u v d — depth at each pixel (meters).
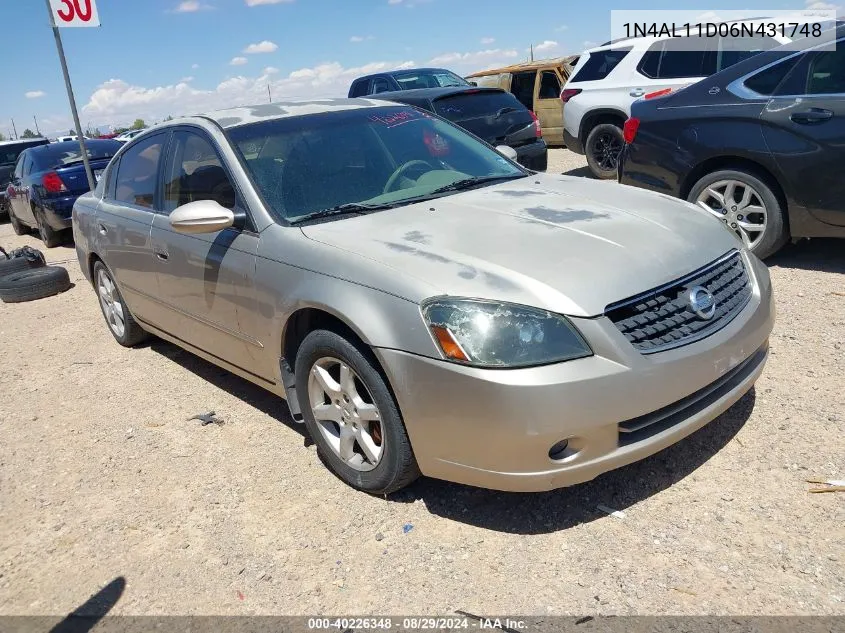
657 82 9.14
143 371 4.95
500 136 8.68
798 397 3.49
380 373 2.79
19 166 11.45
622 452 2.57
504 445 2.49
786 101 4.95
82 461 3.75
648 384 2.52
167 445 3.81
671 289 2.74
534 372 2.43
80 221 5.37
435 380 2.56
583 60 10.08
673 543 2.62
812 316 4.42
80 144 9.50
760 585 2.37
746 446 3.14
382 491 3.02
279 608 2.54
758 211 5.23
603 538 2.69
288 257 3.16
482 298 2.55
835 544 2.51
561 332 2.48
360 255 2.91
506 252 2.80
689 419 2.73
